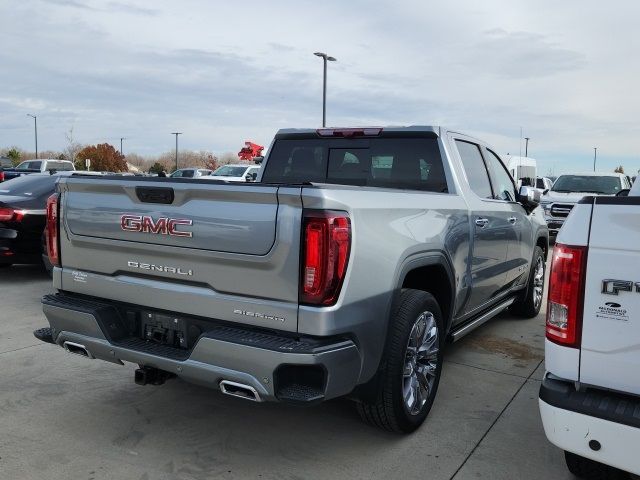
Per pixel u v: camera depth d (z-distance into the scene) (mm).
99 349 3434
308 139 5180
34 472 3172
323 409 4078
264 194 2869
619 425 2348
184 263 3162
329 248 2816
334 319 2855
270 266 2881
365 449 3492
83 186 3531
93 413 3951
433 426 3816
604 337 2422
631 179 16688
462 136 4898
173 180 3143
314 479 3154
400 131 4707
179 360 3090
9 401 4121
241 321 3002
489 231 4852
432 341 3814
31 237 8117
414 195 3721
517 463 3348
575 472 3014
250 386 2873
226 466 3277
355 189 3111
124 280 3410
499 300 5703
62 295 3762
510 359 5227
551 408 2512
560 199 14727
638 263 2338
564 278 2512
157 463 3301
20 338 5570
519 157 23578
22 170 27328
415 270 3957
